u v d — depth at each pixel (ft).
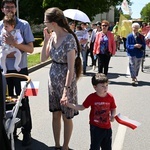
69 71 12.37
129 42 29.25
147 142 15.37
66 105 12.23
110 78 33.42
